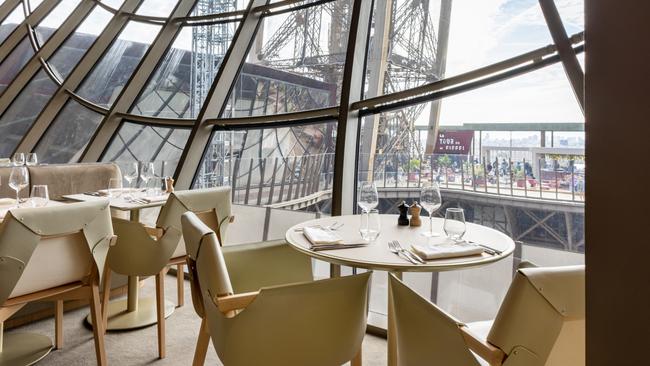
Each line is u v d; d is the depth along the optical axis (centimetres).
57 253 187
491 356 98
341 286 136
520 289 95
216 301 136
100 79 468
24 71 541
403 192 265
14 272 170
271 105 331
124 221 245
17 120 517
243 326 128
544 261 221
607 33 68
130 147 408
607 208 68
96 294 203
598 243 70
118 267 251
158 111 405
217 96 352
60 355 232
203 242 143
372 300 287
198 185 369
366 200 191
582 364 101
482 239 176
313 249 160
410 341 131
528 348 95
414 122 258
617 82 67
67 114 475
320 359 136
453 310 258
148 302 311
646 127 64
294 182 314
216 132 361
